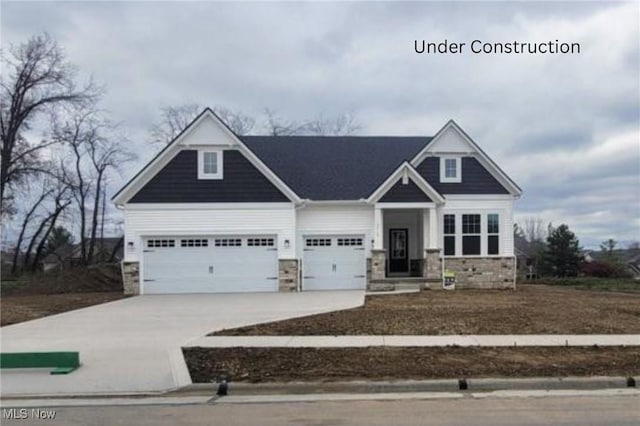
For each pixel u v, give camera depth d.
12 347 11.45
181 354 10.60
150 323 14.63
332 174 26.25
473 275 25.53
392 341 11.62
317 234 24.88
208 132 24.08
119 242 45.00
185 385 8.49
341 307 17.45
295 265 23.94
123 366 9.71
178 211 23.89
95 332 13.26
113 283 31.69
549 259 51.31
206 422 6.84
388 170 26.55
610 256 61.47
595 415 6.96
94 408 7.56
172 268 23.88
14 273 39.62
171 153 24.02
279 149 27.91
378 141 28.91
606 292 24.55
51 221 41.66
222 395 8.25
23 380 8.92
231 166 24.16
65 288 29.23
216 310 17.28
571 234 51.66
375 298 20.34
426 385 8.44
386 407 7.46
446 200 25.56
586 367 9.33
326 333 12.66
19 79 37.28
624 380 8.56
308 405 7.61
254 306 18.22
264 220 24.06
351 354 10.49
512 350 10.70
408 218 27.48
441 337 12.00
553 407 7.38
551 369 9.20
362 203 24.61
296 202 24.03
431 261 24.45
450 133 25.92
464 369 9.25
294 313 16.16
